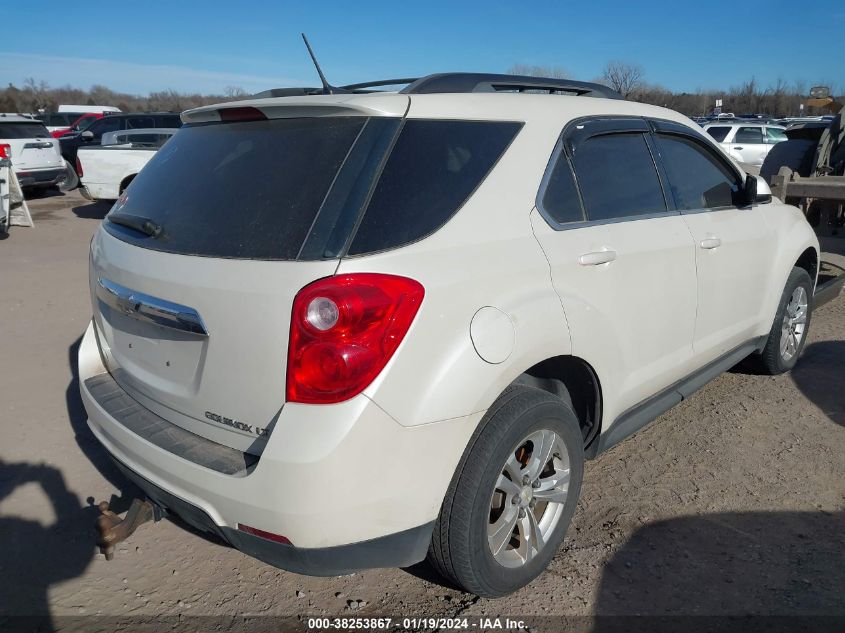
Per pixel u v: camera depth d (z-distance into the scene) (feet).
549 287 8.41
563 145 9.34
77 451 12.71
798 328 15.67
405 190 7.53
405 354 6.97
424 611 8.61
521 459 8.65
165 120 54.19
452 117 8.27
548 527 9.02
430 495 7.36
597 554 9.61
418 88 8.75
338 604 8.78
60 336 18.99
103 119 53.57
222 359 7.36
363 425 6.77
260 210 7.59
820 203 24.54
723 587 8.91
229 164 8.38
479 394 7.43
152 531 10.39
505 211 8.30
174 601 8.87
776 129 57.31
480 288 7.63
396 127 7.79
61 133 67.62
